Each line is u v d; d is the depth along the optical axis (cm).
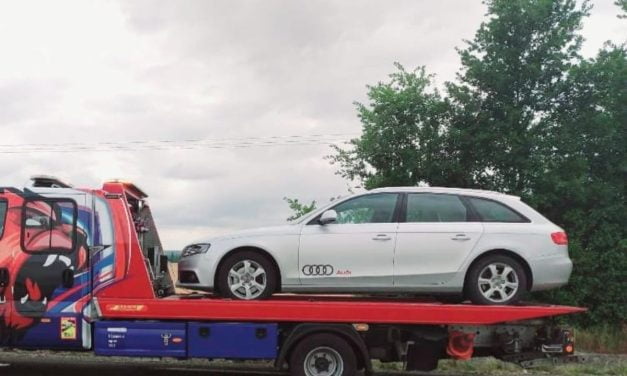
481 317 765
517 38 1473
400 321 772
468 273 791
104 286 789
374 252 790
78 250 788
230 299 798
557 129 1440
